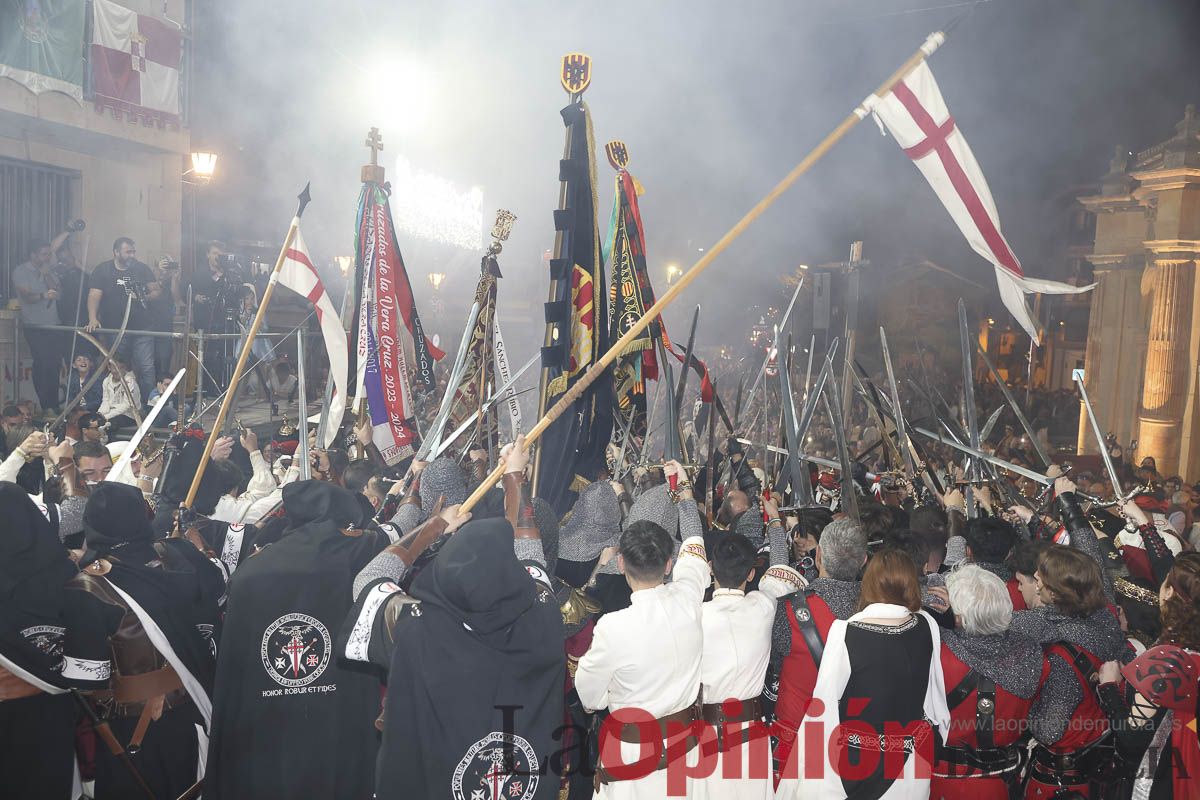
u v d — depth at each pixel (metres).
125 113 13.09
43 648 2.96
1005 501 5.18
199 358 5.88
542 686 2.48
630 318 5.06
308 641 3.00
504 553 2.41
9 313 10.82
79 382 10.22
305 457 4.74
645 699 2.87
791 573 3.37
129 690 3.21
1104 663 3.15
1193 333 19.88
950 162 4.44
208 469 4.39
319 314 5.40
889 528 4.11
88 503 3.19
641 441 5.35
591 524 3.89
